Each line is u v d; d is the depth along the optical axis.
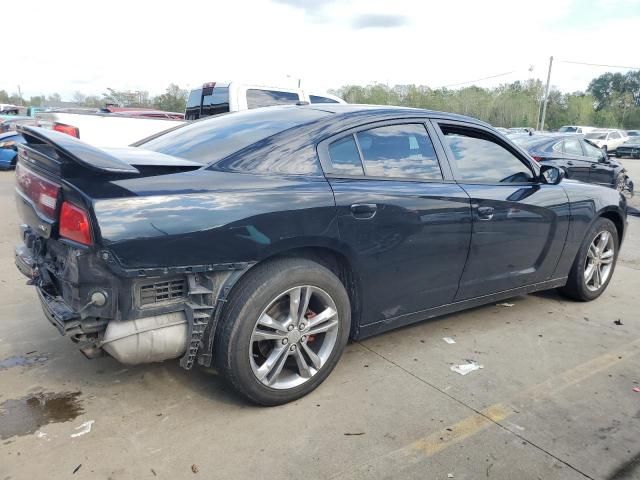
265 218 2.57
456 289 3.58
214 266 2.47
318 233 2.75
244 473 2.31
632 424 2.80
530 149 10.23
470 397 3.01
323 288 2.85
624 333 4.05
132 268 2.26
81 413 2.72
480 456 2.49
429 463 2.43
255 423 2.68
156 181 2.42
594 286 4.75
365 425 2.70
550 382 3.23
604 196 4.58
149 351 2.45
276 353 2.77
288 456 2.44
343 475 2.33
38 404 2.79
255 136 2.95
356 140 3.10
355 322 3.16
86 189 2.26
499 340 3.83
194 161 2.75
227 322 2.59
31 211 2.64
